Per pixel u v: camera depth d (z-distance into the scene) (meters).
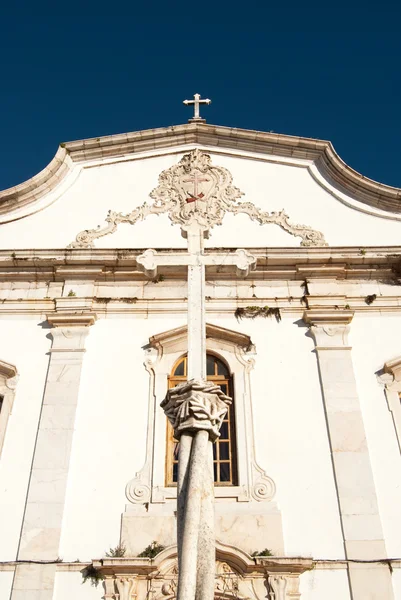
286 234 13.23
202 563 5.04
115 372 11.22
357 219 13.50
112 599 8.80
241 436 10.41
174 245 13.07
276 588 8.80
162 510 9.62
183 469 5.50
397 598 8.81
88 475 10.05
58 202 13.92
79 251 12.48
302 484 9.91
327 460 10.16
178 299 12.17
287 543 9.33
